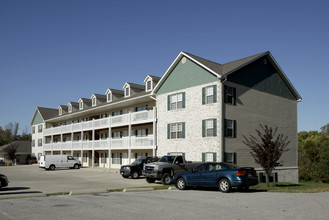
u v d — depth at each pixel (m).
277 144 20.88
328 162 47.50
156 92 32.25
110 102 43.22
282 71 32.19
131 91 40.34
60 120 59.19
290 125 33.28
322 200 12.80
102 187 19.67
